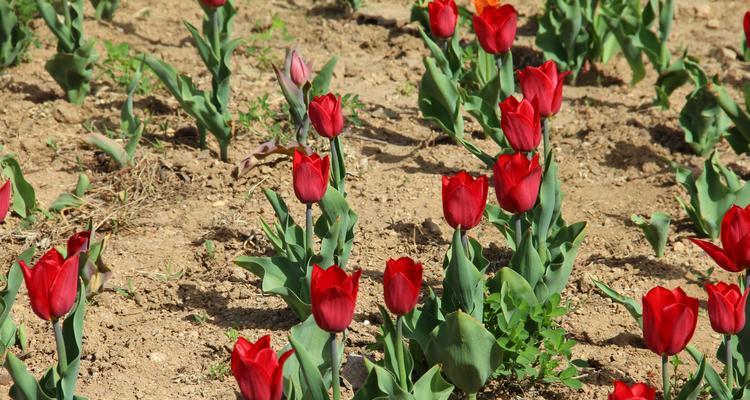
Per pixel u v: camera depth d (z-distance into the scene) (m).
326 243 7.48
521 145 7.10
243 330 8.01
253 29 14.06
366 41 13.62
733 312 5.66
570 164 10.71
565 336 7.91
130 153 10.34
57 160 10.66
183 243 9.30
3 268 8.84
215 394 7.23
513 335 6.85
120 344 7.85
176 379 7.42
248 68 12.83
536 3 14.95
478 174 10.50
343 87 12.45
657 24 14.41
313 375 5.62
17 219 9.59
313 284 5.29
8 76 12.27
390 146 11.14
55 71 11.41
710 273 8.56
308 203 7.01
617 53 13.21
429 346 6.69
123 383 7.36
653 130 11.29
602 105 11.97
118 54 12.34
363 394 6.02
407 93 12.30
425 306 6.93
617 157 10.77
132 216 9.69
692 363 7.52
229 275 8.79
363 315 8.16
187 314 8.27
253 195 10.07
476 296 6.78
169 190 10.15
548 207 7.71
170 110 11.72
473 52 12.90
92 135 10.16
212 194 10.09
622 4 12.66
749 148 10.52
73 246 6.63
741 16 14.48
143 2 14.88
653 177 10.40
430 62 9.80
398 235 9.41
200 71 12.72
